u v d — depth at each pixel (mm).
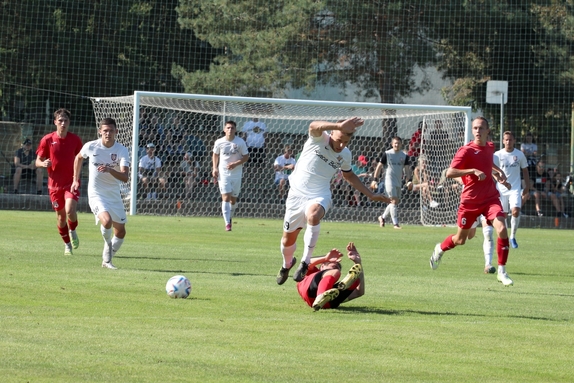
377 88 56469
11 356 9969
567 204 47719
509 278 19219
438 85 58156
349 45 54750
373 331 12312
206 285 16812
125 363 9852
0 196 44219
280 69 53844
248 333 11844
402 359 10578
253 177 46688
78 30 55875
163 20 57875
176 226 34812
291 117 44969
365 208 45469
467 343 11703
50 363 9719
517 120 57500
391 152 38938
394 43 54438
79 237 27828
